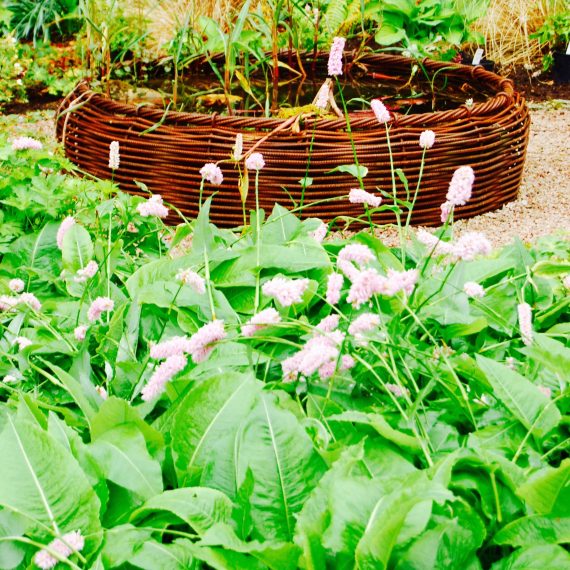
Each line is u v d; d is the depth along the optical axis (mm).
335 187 4188
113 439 1394
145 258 2561
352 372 1663
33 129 6141
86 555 1215
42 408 1655
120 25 5883
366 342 1620
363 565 1110
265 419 1344
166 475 1429
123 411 1410
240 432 1366
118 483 1338
